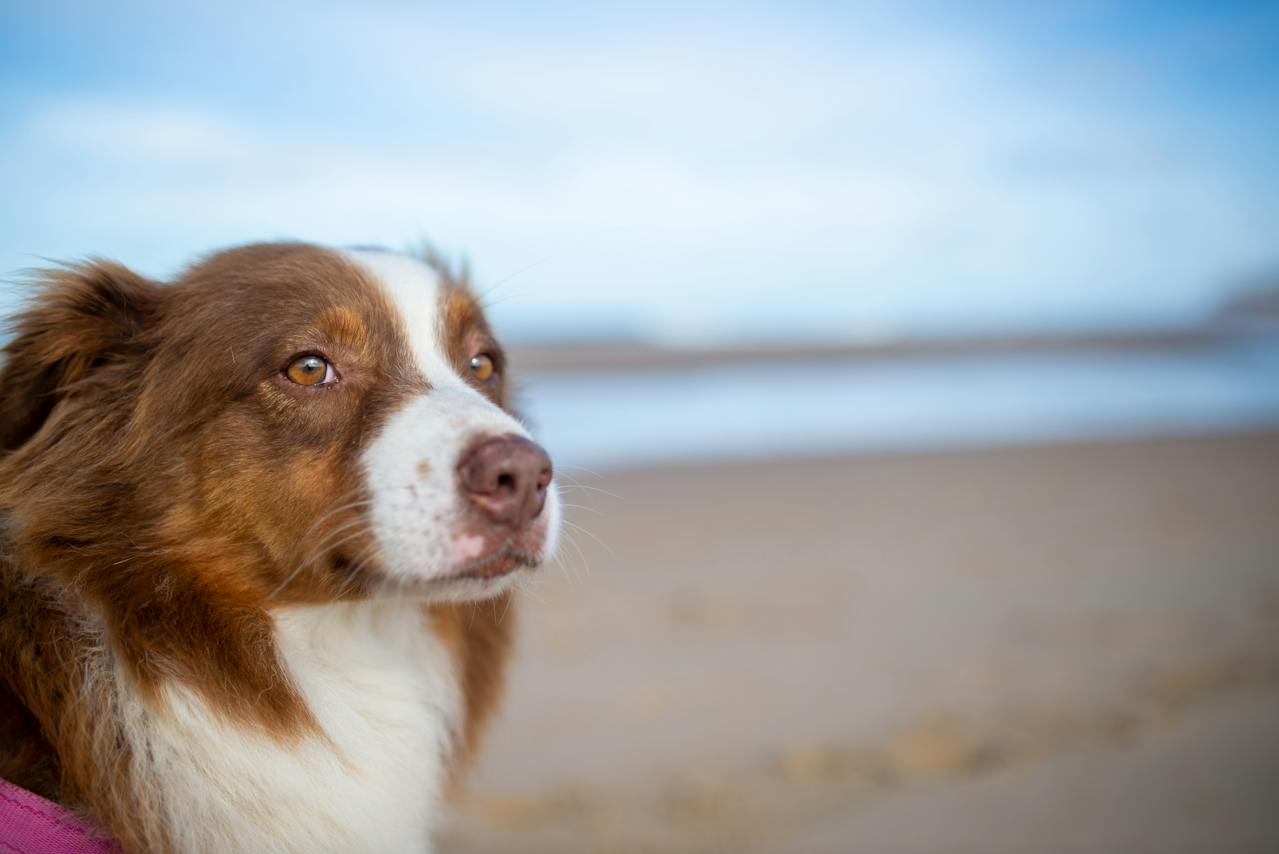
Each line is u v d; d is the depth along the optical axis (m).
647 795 0.88
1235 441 2.64
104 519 0.58
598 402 3.38
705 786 0.89
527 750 0.96
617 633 1.27
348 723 0.60
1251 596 1.34
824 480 2.20
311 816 0.58
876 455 2.48
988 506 1.96
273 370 0.60
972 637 1.22
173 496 0.59
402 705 0.62
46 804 0.53
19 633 0.56
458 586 0.58
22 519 0.57
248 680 0.58
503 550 0.58
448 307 0.66
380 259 0.67
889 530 1.78
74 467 0.59
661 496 2.05
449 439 0.58
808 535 1.75
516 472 0.57
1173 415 3.14
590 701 1.06
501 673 0.69
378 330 0.63
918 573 1.52
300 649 0.60
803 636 1.25
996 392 3.71
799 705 1.04
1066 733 0.92
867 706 1.03
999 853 0.74
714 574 1.52
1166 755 0.85
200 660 0.57
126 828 0.54
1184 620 1.24
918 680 1.09
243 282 0.62
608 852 0.80
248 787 0.57
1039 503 1.98
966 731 0.95
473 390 0.63
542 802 0.88
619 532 1.77
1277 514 1.85
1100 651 1.14
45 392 0.61
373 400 0.61
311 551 0.59
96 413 0.60
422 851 0.62
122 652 0.56
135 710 0.55
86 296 0.62
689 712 1.03
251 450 0.59
